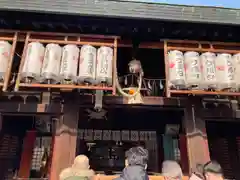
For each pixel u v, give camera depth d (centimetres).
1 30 370
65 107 407
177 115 620
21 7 338
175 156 627
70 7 348
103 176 371
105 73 345
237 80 362
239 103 442
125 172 217
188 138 411
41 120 570
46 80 342
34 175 577
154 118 648
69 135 390
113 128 670
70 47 354
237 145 570
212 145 585
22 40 373
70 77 337
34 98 414
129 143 750
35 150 601
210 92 356
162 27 382
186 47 394
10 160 499
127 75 453
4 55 345
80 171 245
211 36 402
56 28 382
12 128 518
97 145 755
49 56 342
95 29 384
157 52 455
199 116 425
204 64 362
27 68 330
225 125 592
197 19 368
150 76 519
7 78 337
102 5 357
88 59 348
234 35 400
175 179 260
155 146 670
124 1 364
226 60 364
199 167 316
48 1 347
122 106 431
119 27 380
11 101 407
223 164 560
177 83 350
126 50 452
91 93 422
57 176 363
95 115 602
